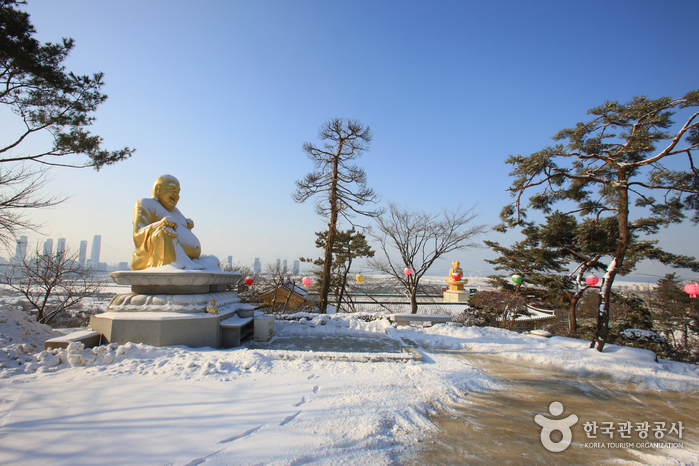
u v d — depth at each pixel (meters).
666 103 9.53
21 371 6.48
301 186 16.67
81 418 4.64
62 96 11.91
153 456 3.78
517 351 10.26
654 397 7.04
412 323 13.48
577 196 12.91
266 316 11.30
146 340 8.89
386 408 5.55
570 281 21.03
